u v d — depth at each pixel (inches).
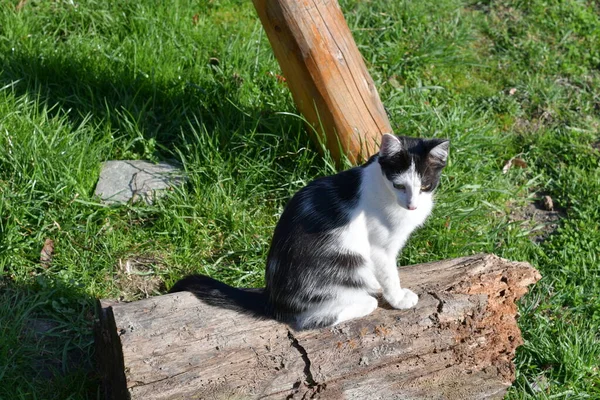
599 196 85.0
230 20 96.6
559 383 72.1
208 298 64.8
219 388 62.5
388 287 66.2
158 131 84.7
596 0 107.4
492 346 66.6
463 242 79.1
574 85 96.1
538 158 89.1
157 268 76.2
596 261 80.0
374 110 80.4
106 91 86.6
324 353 63.9
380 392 64.4
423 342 65.1
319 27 77.2
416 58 94.9
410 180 64.6
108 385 67.7
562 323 75.3
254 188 80.4
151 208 78.7
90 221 77.4
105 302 67.3
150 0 93.5
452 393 65.6
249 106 85.6
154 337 62.8
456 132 86.4
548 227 83.6
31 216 77.0
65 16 92.3
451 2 101.7
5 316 71.5
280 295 65.1
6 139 79.5
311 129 81.4
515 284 67.9
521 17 103.2
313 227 65.8
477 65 96.3
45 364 70.7
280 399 63.1
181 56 88.9
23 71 85.7
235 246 77.8
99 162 81.0
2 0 91.4
